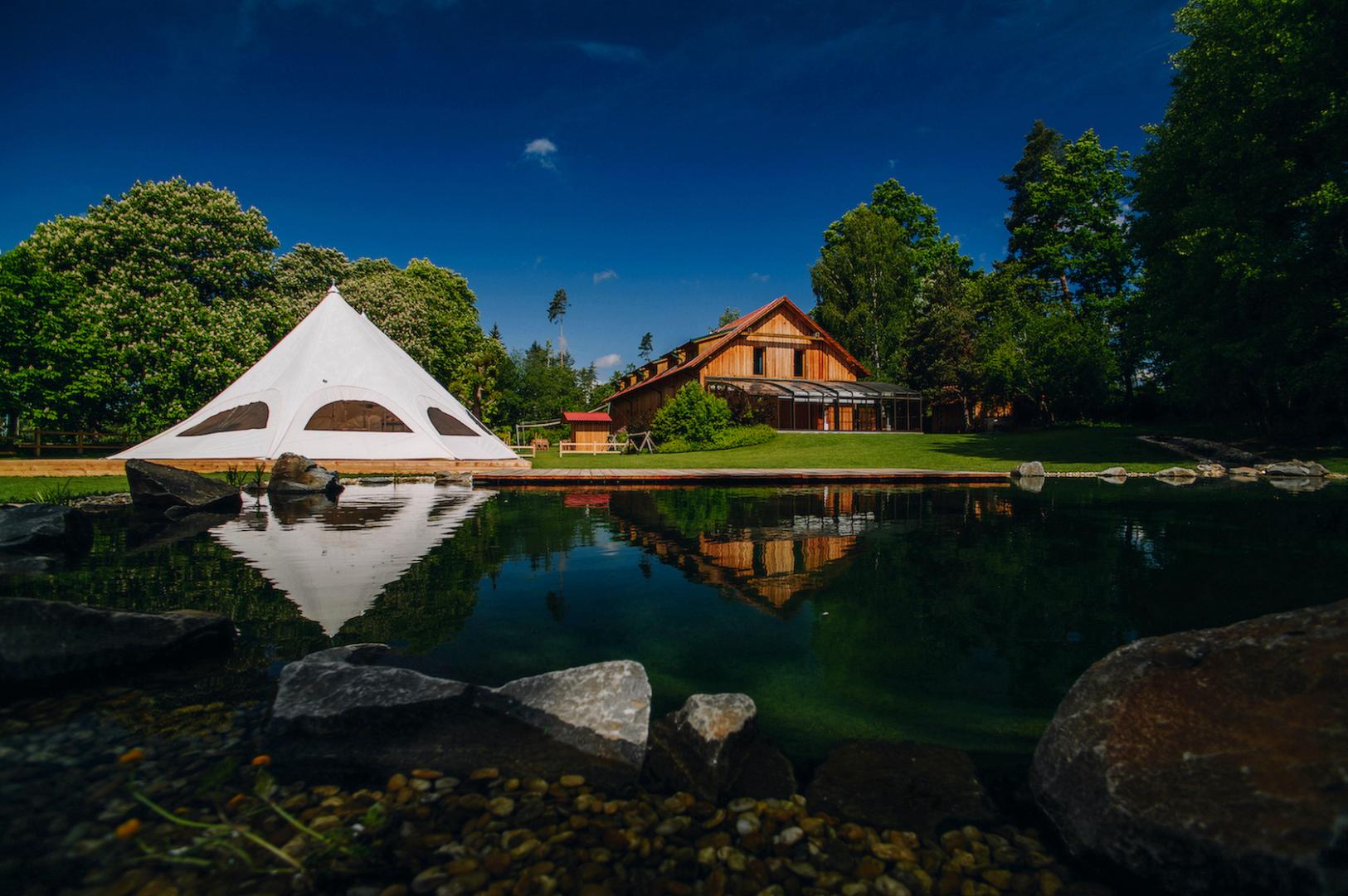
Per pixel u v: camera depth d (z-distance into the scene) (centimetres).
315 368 1350
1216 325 1440
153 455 1218
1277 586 355
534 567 415
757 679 236
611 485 1105
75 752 174
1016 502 816
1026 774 178
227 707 206
